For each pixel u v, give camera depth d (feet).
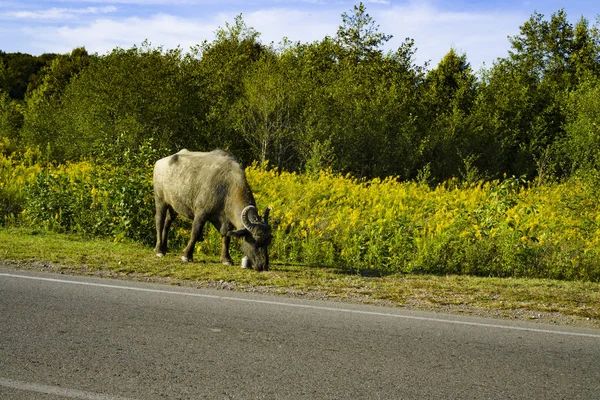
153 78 85.30
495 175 101.91
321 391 13.74
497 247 34.71
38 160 71.87
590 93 90.43
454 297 24.36
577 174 44.91
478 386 14.42
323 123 91.56
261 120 94.02
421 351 16.93
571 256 34.94
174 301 21.77
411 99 106.63
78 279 24.98
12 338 16.81
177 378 14.24
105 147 44.88
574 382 14.89
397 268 34.12
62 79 156.97
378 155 95.81
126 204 38.06
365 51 119.65
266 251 29.50
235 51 127.65
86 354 15.70
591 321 21.24
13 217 43.24
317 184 56.08
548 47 158.61
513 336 18.78
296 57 111.14
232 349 16.52
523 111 115.65
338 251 37.09
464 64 141.49
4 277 24.73
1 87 168.55
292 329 18.67
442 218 40.86
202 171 31.32
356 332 18.60
